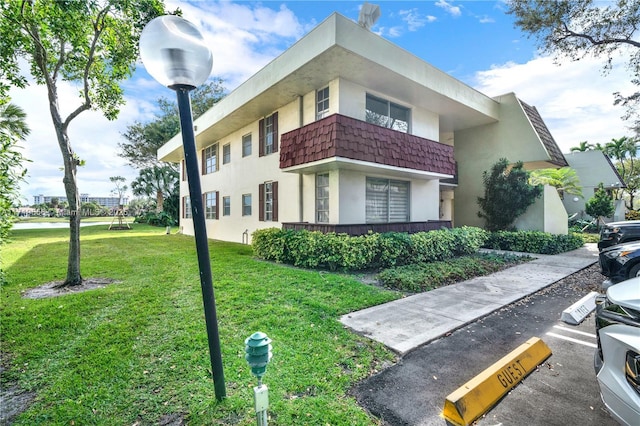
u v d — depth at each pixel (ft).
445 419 7.50
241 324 13.20
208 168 56.03
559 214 42.34
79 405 7.98
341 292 17.87
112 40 21.40
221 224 50.85
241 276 21.81
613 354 6.48
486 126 42.96
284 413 7.57
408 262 25.81
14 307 15.48
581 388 8.80
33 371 9.70
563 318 14.19
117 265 26.96
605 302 7.81
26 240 48.67
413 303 16.43
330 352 10.74
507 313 15.30
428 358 10.59
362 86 29.60
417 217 35.78
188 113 7.88
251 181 41.93
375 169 28.71
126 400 8.15
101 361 10.13
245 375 9.24
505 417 7.59
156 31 7.37
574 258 31.50
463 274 22.84
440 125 43.47
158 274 23.24
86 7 17.58
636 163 88.43
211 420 7.31
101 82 22.94
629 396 5.92
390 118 32.83
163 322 13.47
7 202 11.87
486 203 41.65
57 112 20.18
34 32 18.43
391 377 9.39
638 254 17.24
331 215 29.01
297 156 28.32
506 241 37.58
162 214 95.20
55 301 16.40
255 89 32.45
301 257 25.73
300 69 26.23
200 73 7.92
